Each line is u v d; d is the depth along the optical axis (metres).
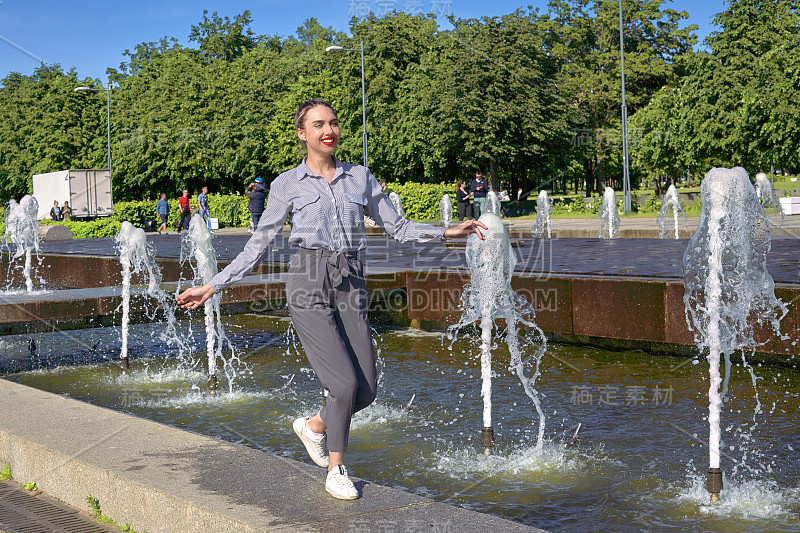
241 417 5.68
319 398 6.21
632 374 6.54
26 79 63.97
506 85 41.94
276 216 3.22
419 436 5.02
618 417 5.30
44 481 3.85
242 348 8.71
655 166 49.75
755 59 37.91
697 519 3.52
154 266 12.66
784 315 5.99
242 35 66.38
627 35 55.94
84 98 54.97
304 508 3.01
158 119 50.16
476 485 4.08
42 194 44.44
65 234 28.78
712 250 4.02
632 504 3.72
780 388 5.89
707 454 4.47
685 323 6.59
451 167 46.31
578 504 3.75
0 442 4.18
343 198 3.22
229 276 3.20
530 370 6.86
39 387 6.97
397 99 46.94
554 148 44.22
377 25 46.62
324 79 48.09
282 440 5.05
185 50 56.81
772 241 14.71
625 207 34.66
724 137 38.62
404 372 7.00
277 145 47.66
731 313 4.38
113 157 51.94
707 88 39.31
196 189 53.53
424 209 39.78
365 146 40.50
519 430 5.11
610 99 52.78
